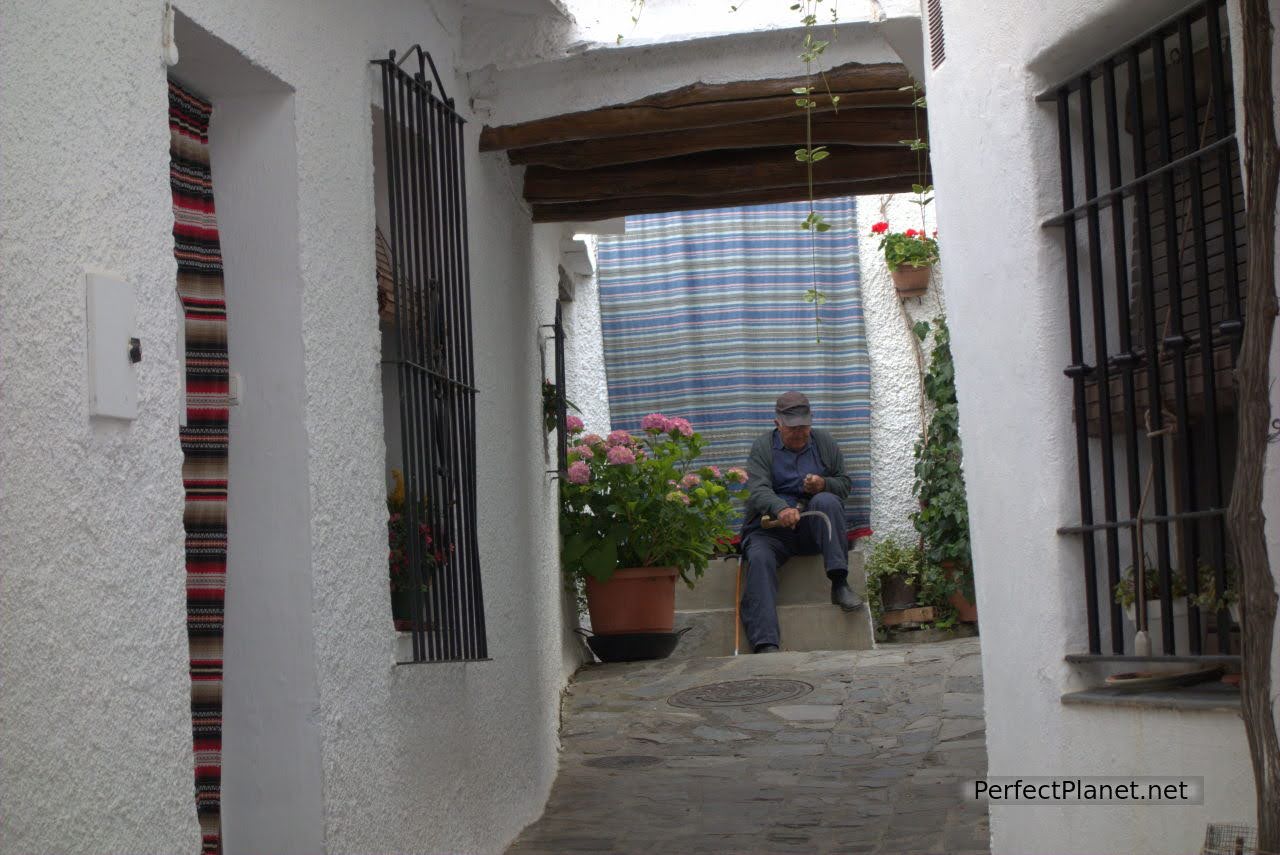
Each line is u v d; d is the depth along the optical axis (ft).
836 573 31.19
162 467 9.75
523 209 21.11
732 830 17.54
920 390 35.58
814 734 21.97
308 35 12.78
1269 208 7.64
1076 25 11.23
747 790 19.36
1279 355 8.65
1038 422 12.01
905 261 34.76
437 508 15.05
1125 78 12.45
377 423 14.14
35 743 8.01
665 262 36.01
